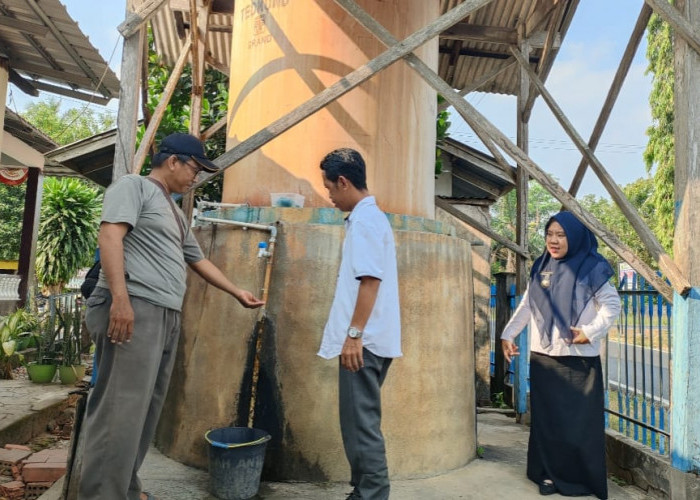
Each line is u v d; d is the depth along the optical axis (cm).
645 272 327
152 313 245
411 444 339
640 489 353
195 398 346
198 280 375
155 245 251
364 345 253
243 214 368
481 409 617
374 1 388
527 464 351
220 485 287
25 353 842
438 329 362
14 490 375
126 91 315
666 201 1770
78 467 279
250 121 400
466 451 375
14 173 1212
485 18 621
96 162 851
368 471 248
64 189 1548
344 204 270
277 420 325
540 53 658
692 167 320
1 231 2469
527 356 533
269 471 321
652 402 366
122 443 236
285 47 389
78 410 286
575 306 330
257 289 343
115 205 238
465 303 393
